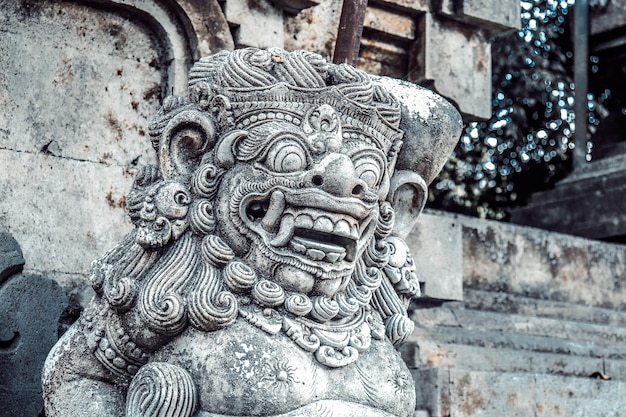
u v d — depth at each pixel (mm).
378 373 3127
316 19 4961
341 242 3102
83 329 3195
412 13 5340
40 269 4176
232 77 3123
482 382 5031
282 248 3064
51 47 4316
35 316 3967
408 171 3438
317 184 3035
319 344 3061
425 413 4965
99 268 3184
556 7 8570
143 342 3096
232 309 3014
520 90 8430
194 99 3201
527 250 6062
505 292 5941
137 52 4484
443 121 3461
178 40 4484
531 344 5652
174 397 2939
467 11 5344
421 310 5426
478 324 5590
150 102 4500
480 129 8453
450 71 5395
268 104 3102
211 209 3100
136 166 4438
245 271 3045
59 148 4289
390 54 5379
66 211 4262
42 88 4281
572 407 5188
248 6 4688
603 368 5742
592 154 7480
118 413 3139
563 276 6184
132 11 4441
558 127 8602
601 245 6379
